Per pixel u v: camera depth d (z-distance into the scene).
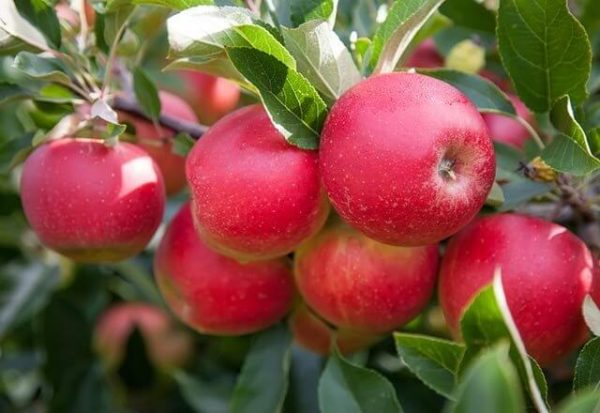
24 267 0.87
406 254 0.57
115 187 0.61
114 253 0.62
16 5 0.62
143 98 0.66
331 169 0.51
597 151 0.57
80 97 0.66
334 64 0.54
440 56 0.77
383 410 0.56
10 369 0.90
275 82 0.53
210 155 0.54
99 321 0.90
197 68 0.56
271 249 0.55
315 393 0.77
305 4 0.58
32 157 0.62
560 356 0.56
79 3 0.66
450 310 0.57
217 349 0.88
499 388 0.38
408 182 0.50
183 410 0.91
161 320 0.90
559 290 0.54
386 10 0.68
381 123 0.50
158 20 0.69
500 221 0.56
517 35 0.58
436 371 0.52
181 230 0.62
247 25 0.52
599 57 0.73
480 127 0.51
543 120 0.60
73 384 0.83
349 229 0.58
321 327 0.65
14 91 0.66
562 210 0.61
